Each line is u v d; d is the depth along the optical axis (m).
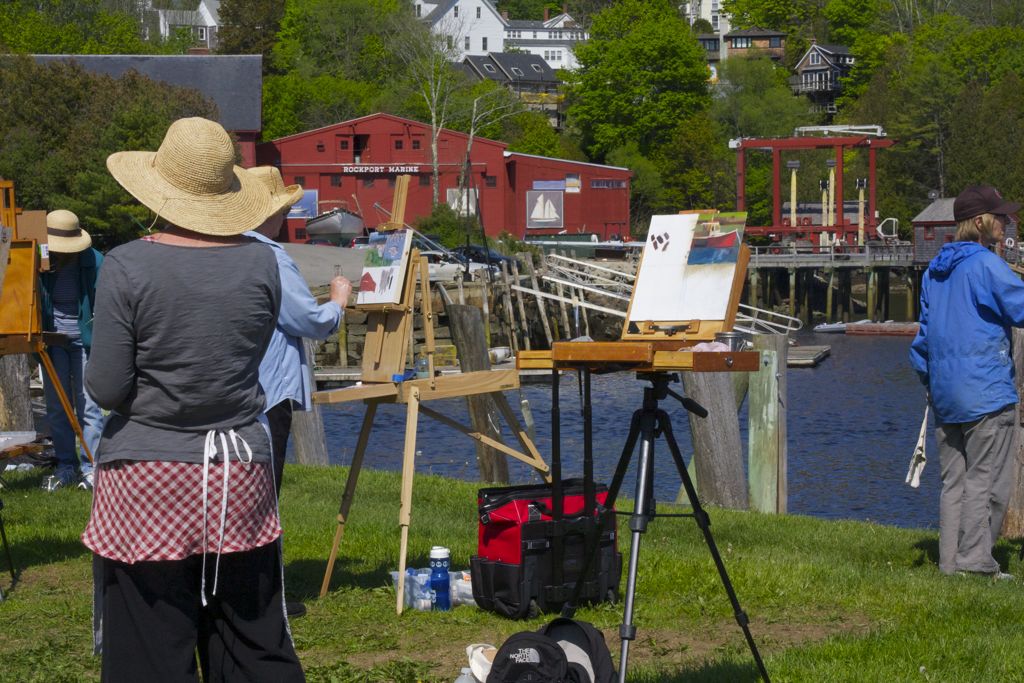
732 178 100.44
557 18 171.62
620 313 47.06
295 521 9.73
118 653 4.04
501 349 39.69
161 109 51.56
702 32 173.88
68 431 11.52
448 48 97.31
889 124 96.94
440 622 6.49
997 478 7.87
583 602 6.73
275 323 4.22
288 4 117.00
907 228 94.75
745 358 4.63
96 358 3.97
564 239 73.31
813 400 34.62
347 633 6.29
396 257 7.04
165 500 3.97
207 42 151.50
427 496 11.59
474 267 47.41
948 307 7.75
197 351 3.98
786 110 105.50
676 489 19.16
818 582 7.41
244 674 4.14
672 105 103.31
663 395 4.95
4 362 13.37
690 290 5.07
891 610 6.76
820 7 160.62
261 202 4.28
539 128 99.62
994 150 88.19
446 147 75.75
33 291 8.99
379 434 27.00
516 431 7.60
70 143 50.44
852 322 68.56
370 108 98.19
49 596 7.16
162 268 3.98
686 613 6.76
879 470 22.23
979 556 7.85
